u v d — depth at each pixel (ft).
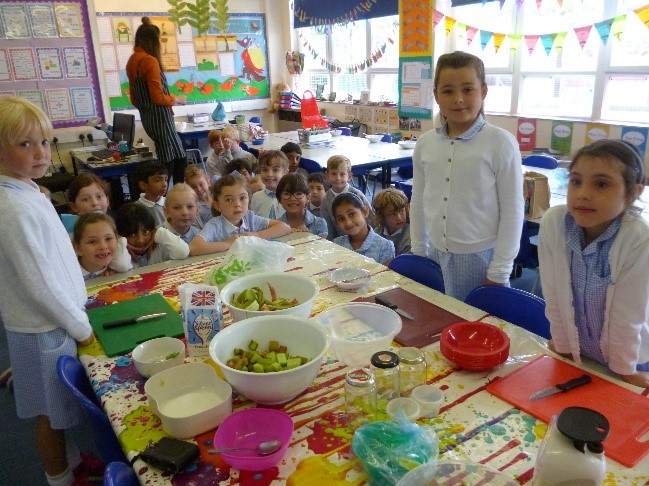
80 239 5.70
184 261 6.25
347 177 9.89
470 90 5.20
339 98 21.72
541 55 14.21
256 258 5.01
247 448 2.81
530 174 8.14
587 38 12.38
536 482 2.41
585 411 2.41
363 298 4.86
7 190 4.23
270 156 9.95
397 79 19.03
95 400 3.92
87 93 17.37
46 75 16.53
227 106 21.83
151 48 12.50
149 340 4.14
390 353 3.32
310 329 3.56
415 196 6.21
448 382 3.49
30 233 4.18
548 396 3.26
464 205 5.51
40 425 5.02
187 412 3.22
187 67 20.34
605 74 12.89
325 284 5.24
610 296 3.56
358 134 19.80
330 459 2.82
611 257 3.51
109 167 13.97
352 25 20.12
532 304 4.47
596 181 3.36
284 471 2.75
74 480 5.26
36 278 4.17
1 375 7.68
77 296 4.71
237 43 21.31
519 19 14.15
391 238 8.54
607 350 3.68
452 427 3.02
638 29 12.05
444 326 4.22
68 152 16.92
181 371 3.43
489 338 3.88
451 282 5.88
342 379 3.60
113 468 2.72
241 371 3.10
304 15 20.99
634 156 3.36
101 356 4.09
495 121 15.37
